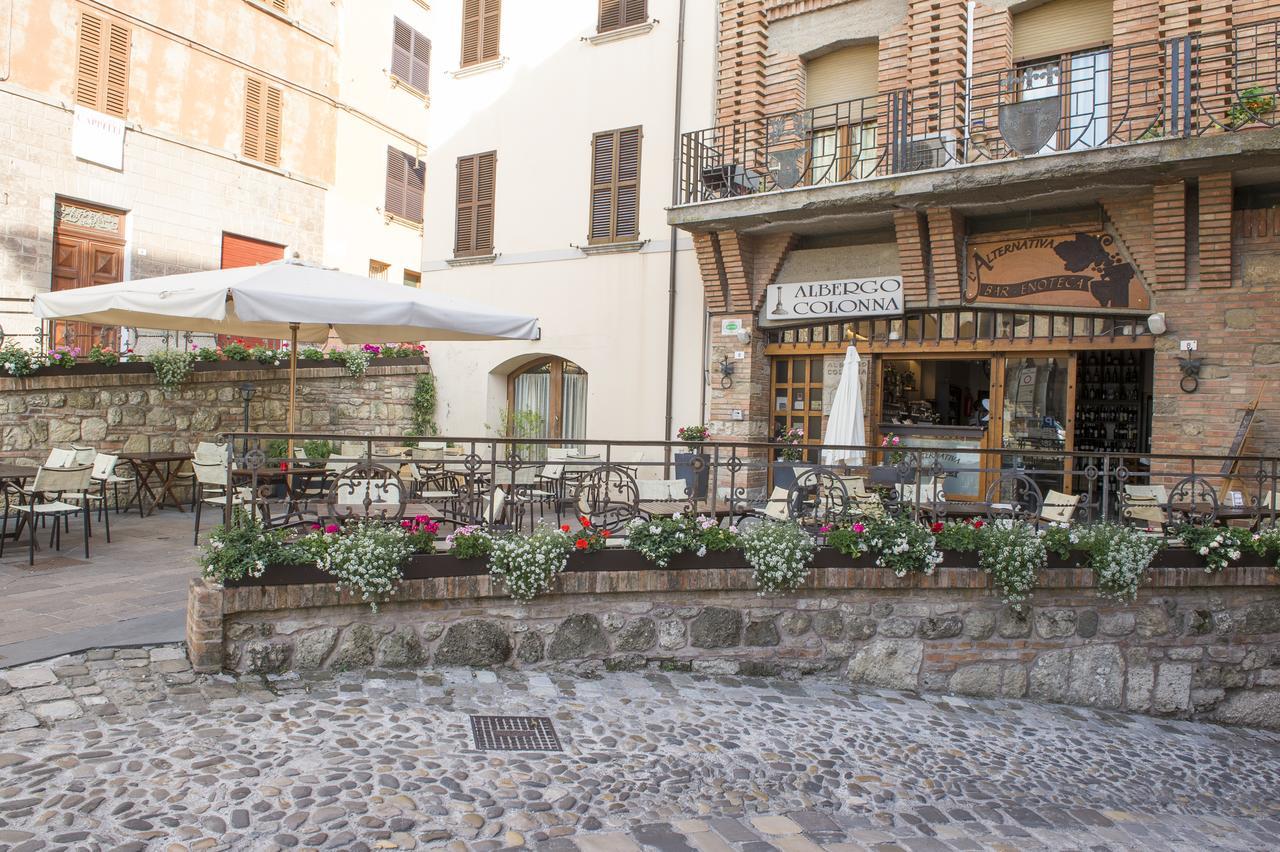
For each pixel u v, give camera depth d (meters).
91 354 11.71
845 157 11.38
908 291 11.27
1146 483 10.08
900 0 11.60
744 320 12.53
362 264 21.16
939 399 11.92
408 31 22.53
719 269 12.53
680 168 13.30
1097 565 7.43
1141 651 7.72
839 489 7.61
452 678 6.09
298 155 19.28
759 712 6.21
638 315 13.82
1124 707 7.71
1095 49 10.45
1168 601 7.75
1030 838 4.66
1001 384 11.27
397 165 22.28
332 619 5.95
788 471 12.56
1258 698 7.89
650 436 13.63
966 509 7.88
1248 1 9.20
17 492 9.08
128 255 15.92
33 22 14.48
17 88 14.20
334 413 14.55
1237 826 5.50
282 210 18.91
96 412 11.56
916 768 5.55
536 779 4.56
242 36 17.95
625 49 14.07
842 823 4.54
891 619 7.33
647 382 13.70
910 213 10.84
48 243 14.66
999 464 11.26
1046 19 10.77
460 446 14.83
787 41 12.55
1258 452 9.20
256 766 4.30
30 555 8.11
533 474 8.84
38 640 5.75
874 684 7.30
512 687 6.07
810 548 7.09
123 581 7.45
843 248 11.88
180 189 16.81
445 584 6.23
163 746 4.43
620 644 6.78
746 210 11.50
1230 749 7.12
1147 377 12.41
